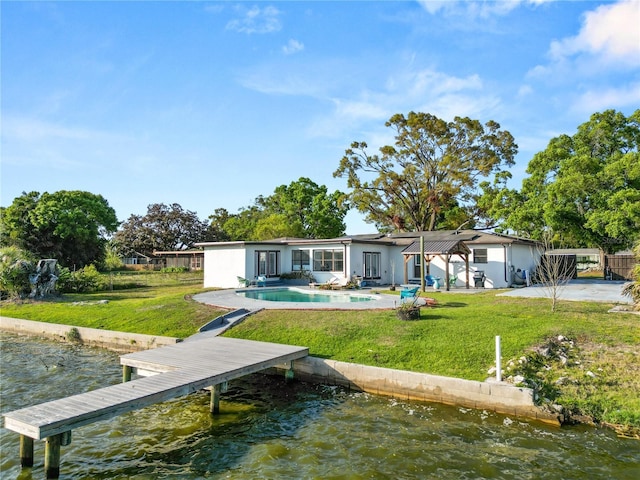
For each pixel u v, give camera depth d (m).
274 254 28.73
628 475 6.12
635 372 8.96
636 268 13.81
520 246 26.80
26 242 42.47
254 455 6.94
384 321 13.18
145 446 7.35
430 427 7.85
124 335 14.68
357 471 6.36
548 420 7.93
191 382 8.18
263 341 12.73
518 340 10.77
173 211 61.62
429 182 44.16
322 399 9.55
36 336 17.17
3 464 6.79
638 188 25.25
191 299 19.41
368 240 26.95
